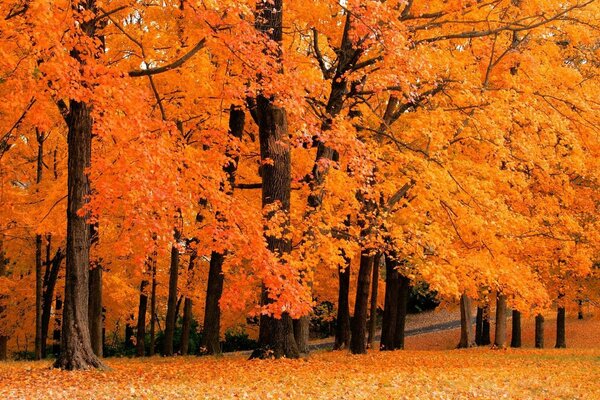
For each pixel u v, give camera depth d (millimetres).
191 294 21859
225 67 13297
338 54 13602
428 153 13281
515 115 13320
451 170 13398
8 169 16531
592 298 24938
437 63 13188
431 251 14172
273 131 12828
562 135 13906
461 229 13953
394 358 15984
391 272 24328
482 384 10328
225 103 13492
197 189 10008
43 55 8664
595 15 13859
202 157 12102
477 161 15375
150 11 13242
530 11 14211
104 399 7836
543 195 17094
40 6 7094
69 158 11359
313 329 44688
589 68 16078
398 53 10383
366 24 9938
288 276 9711
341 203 14180
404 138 14938
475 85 13711
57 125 16719
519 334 28547
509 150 13602
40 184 16938
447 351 21172
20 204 16688
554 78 14906
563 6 14203
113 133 9242
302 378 10141
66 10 8328
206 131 12359
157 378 10039
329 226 12891
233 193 15008
